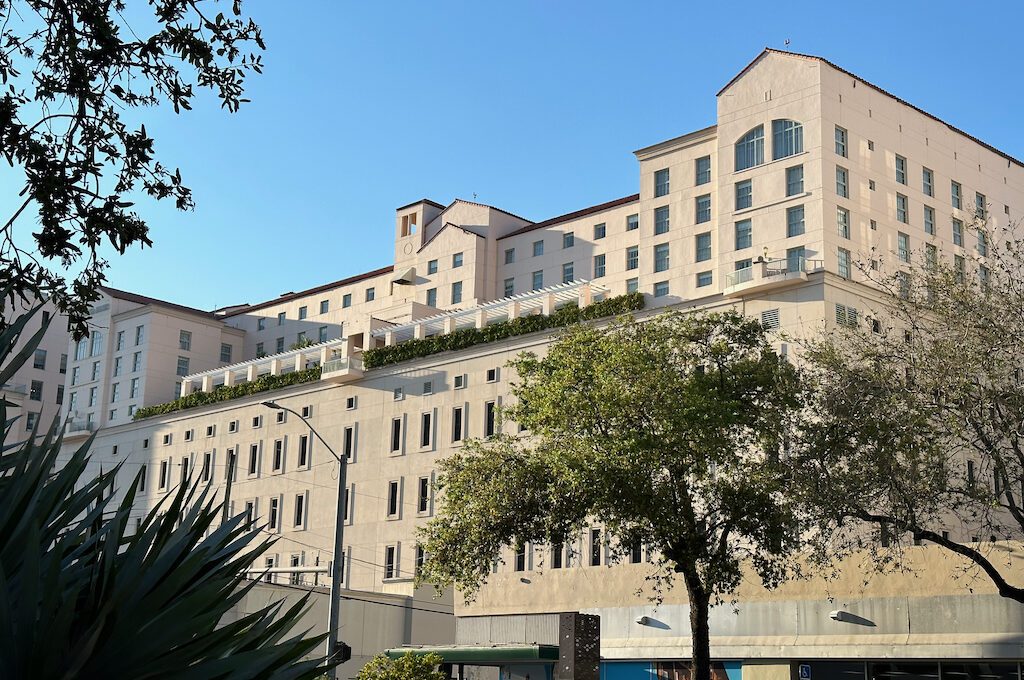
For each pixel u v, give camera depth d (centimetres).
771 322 6084
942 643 3269
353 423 8088
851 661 3531
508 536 3391
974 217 3497
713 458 3281
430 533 3488
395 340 8406
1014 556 3216
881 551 3469
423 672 3362
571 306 7131
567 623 3244
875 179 6519
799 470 3047
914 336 3128
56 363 11844
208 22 1442
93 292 1434
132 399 9962
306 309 10231
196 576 932
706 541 3309
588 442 3250
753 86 6719
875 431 2945
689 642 3966
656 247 7056
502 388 7262
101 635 798
